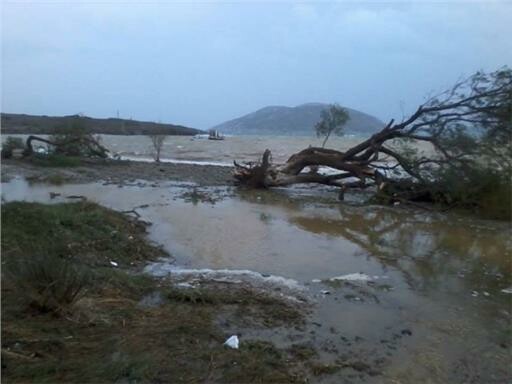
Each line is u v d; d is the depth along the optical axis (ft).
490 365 16.46
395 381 15.07
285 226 40.34
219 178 75.61
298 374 14.89
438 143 54.95
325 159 65.46
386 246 34.86
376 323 19.69
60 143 89.40
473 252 34.14
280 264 28.17
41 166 77.87
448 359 16.75
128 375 13.57
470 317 20.84
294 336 17.80
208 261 28.17
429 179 55.42
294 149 164.04
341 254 31.55
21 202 32.37
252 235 35.99
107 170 79.05
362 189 67.51
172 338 16.29
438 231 41.70
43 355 14.14
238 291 22.16
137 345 15.42
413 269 28.71
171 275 24.52
